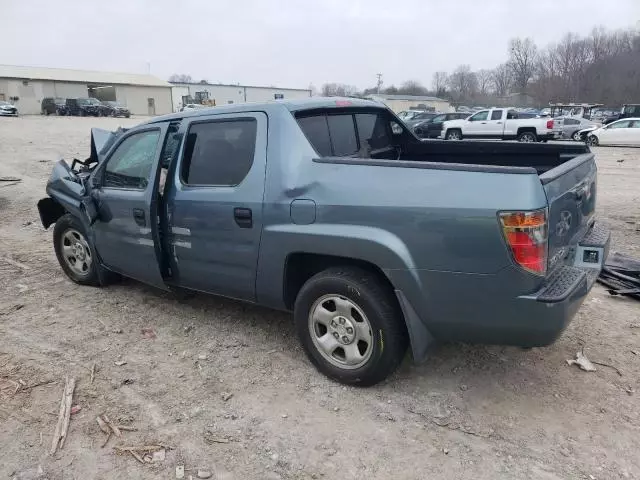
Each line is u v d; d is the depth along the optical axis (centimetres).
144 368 385
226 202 376
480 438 305
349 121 424
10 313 481
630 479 273
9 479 279
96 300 509
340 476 280
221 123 392
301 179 341
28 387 361
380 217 312
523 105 8806
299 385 360
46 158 1675
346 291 333
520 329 294
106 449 301
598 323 441
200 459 293
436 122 2845
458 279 298
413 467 285
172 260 430
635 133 2361
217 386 361
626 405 332
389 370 337
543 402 337
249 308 483
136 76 7169
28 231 785
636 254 626
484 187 288
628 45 8750
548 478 275
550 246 300
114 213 460
